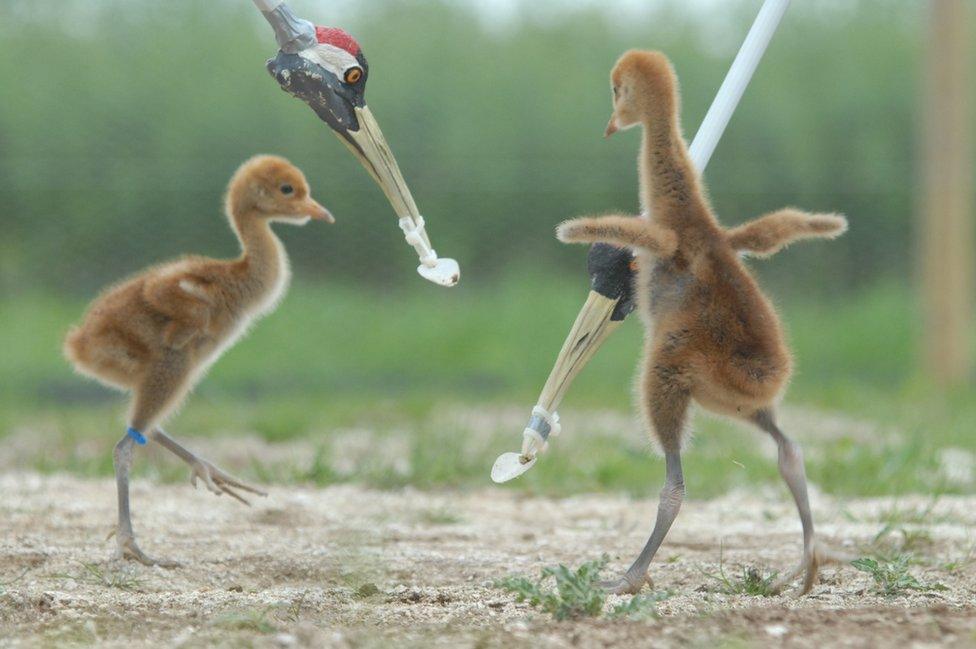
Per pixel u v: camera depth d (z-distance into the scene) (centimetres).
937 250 1872
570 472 1216
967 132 1894
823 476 1172
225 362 1972
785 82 2544
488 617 642
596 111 2516
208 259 870
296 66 704
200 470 840
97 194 2358
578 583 643
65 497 1055
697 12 2753
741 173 2427
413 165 2411
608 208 2420
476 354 2091
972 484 1156
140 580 751
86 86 2462
